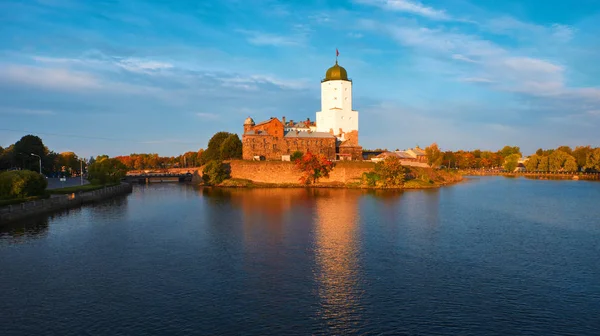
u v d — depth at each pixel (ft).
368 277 143.84
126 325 108.27
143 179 649.20
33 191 286.66
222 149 573.33
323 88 651.66
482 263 160.56
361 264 158.81
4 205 243.19
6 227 229.25
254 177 517.14
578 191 434.71
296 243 191.83
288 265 157.58
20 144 524.93
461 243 192.13
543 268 154.61
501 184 543.39
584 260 165.17
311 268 153.79
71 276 145.59
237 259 165.58
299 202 336.29
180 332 104.58
